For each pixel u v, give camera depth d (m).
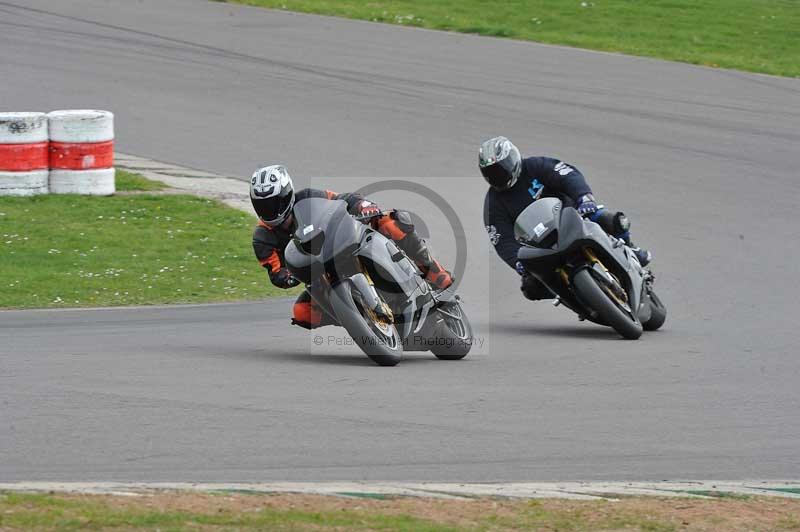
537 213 33.25
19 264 42.12
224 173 56.69
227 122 65.25
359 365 30.08
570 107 68.25
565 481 21.53
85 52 80.88
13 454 22.44
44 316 35.59
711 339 33.28
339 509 19.11
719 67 79.81
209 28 90.12
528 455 22.97
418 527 18.17
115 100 69.44
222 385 27.66
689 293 39.19
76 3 98.12
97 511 18.52
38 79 73.38
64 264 42.47
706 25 95.38
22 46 81.81
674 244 45.53
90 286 39.62
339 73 76.50
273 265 30.89
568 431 24.52
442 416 25.38
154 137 62.47
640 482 21.55
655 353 31.61
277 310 37.38
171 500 19.36
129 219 48.94
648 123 64.88
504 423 24.95
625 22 95.75
